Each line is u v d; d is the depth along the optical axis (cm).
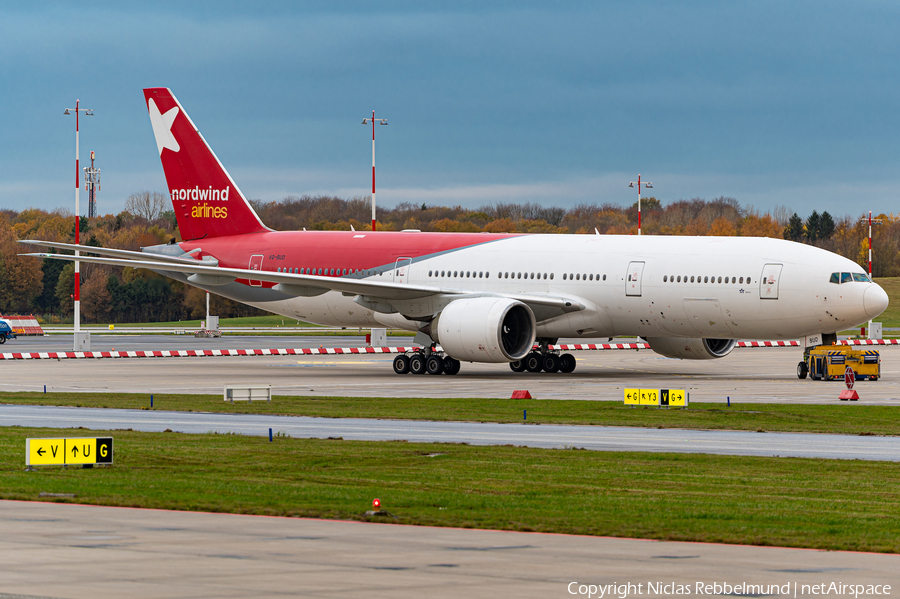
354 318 16975
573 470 6825
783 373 16225
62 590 3591
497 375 15725
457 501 5553
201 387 13662
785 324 14075
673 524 4941
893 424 9556
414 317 15812
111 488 5881
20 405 11069
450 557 4175
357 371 16888
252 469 6825
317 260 17100
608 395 12312
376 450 7706
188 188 18250
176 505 5294
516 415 10194
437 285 16150
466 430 9088
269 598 3519
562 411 10519
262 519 4978
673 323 14725
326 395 12375
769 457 7475
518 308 14938
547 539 4566
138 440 8175
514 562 4100
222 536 4556
